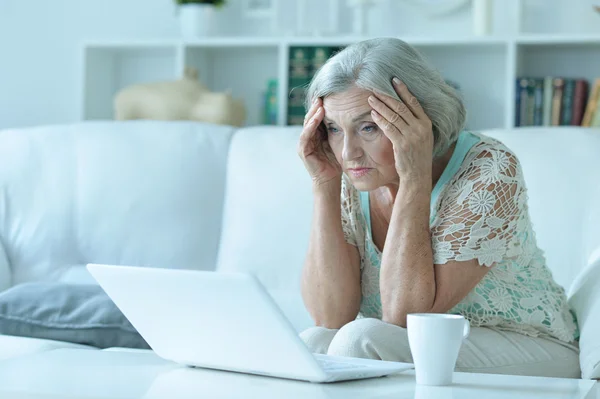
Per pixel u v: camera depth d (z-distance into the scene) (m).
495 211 1.66
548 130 2.35
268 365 1.21
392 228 1.66
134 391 1.08
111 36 4.33
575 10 3.79
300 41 3.81
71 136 2.98
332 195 1.81
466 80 3.90
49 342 2.10
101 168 2.90
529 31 3.84
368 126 1.63
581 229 2.19
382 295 1.67
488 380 1.23
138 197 2.85
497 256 1.66
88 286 2.34
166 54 4.25
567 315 1.80
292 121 3.85
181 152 2.86
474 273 1.66
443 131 1.68
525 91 3.61
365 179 1.65
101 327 2.15
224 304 1.18
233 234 2.70
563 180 2.24
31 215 2.93
